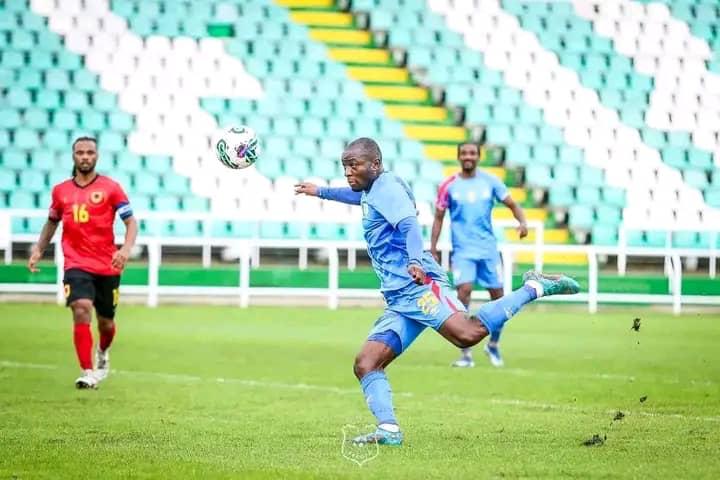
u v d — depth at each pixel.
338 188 32.03
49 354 52.97
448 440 30.89
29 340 58.69
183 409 36.81
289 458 28.11
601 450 29.42
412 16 109.31
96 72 99.69
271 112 100.06
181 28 103.62
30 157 93.06
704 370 50.62
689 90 110.31
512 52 109.00
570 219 97.12
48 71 98.62
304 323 71.56
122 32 102.31
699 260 98.19
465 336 29.39
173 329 66.62
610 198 100.94
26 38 100.44
